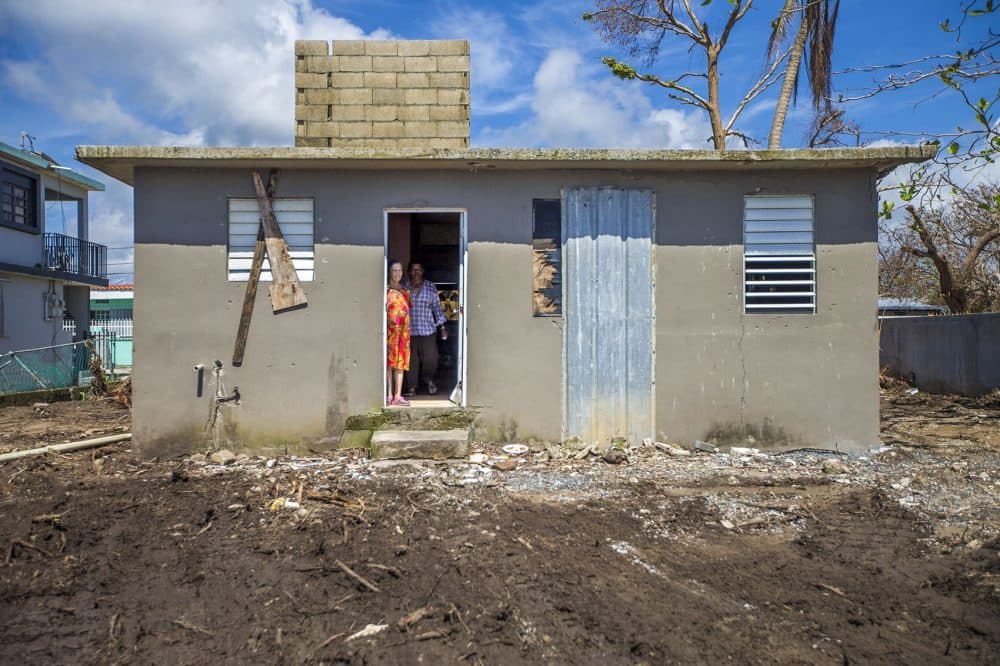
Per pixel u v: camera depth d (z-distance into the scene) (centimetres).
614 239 930
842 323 925
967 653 447
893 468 853
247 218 924
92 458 910
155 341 916
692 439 930
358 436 908
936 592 527
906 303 2205
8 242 2095
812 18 1366
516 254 926
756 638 465
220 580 542
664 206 930
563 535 622
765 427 927
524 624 478
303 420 922
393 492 717
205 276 918
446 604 498
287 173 921
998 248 1695
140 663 447
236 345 918
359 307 923
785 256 928
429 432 894
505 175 925
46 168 2225
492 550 578
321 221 921
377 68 1030
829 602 513
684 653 448
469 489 744
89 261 2495
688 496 742
